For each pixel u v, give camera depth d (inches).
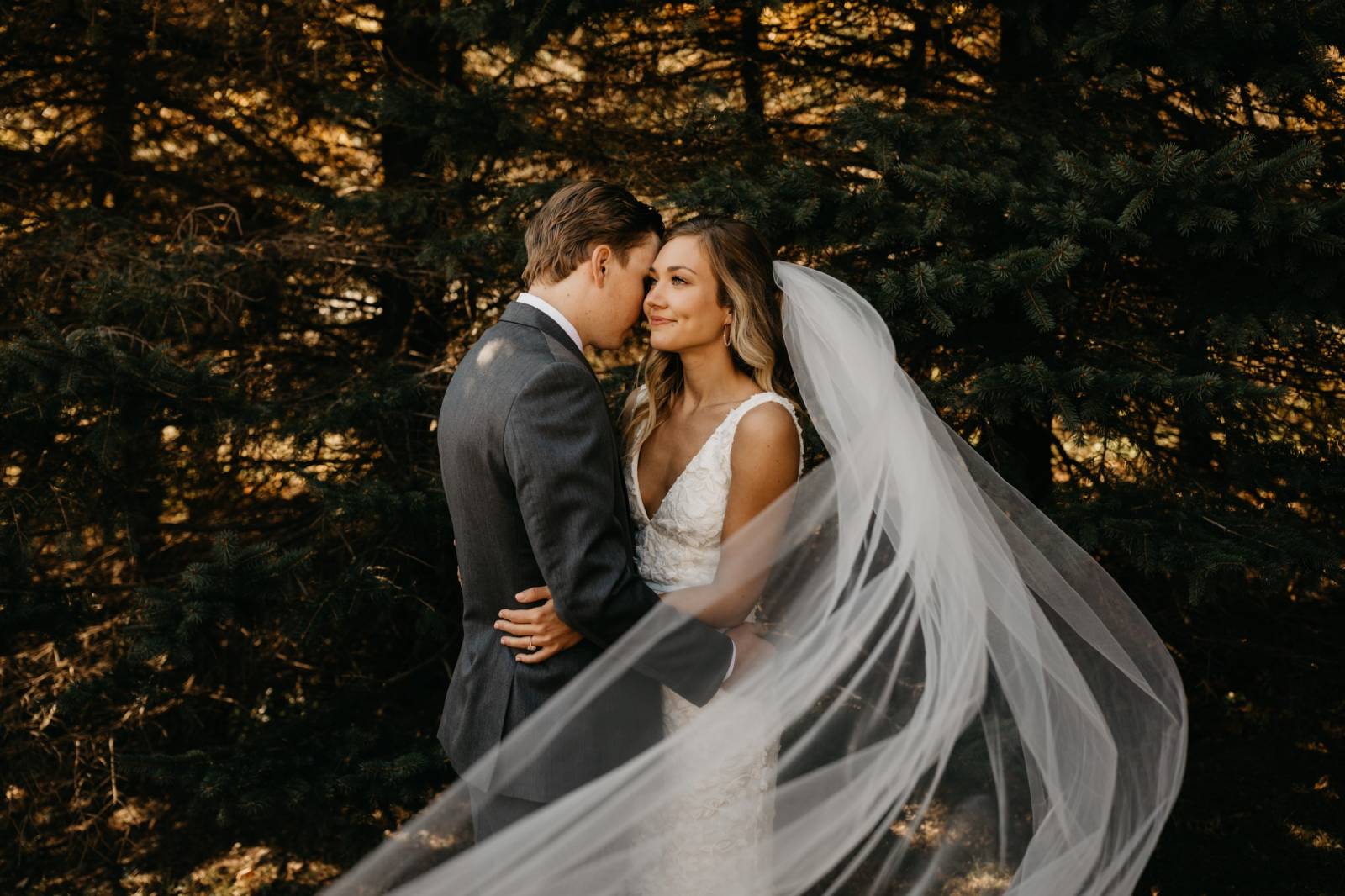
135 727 152.7
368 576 133.3
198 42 167.0
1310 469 111.3
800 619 74.9
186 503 164.9
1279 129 120.5
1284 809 125.3
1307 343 109.2
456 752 80.2
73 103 173.3
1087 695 76.5
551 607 77.0
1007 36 137.4
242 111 178.5
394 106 136.7
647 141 152.9
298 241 154.9
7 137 175.0
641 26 149.0
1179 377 97.2
